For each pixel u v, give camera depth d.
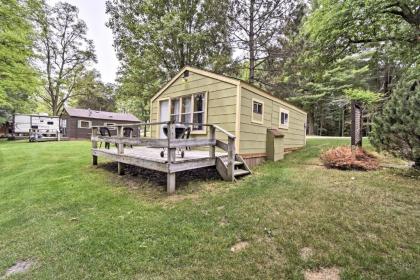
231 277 1.98
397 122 4.97
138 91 13.22
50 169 6.53
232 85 6.14
